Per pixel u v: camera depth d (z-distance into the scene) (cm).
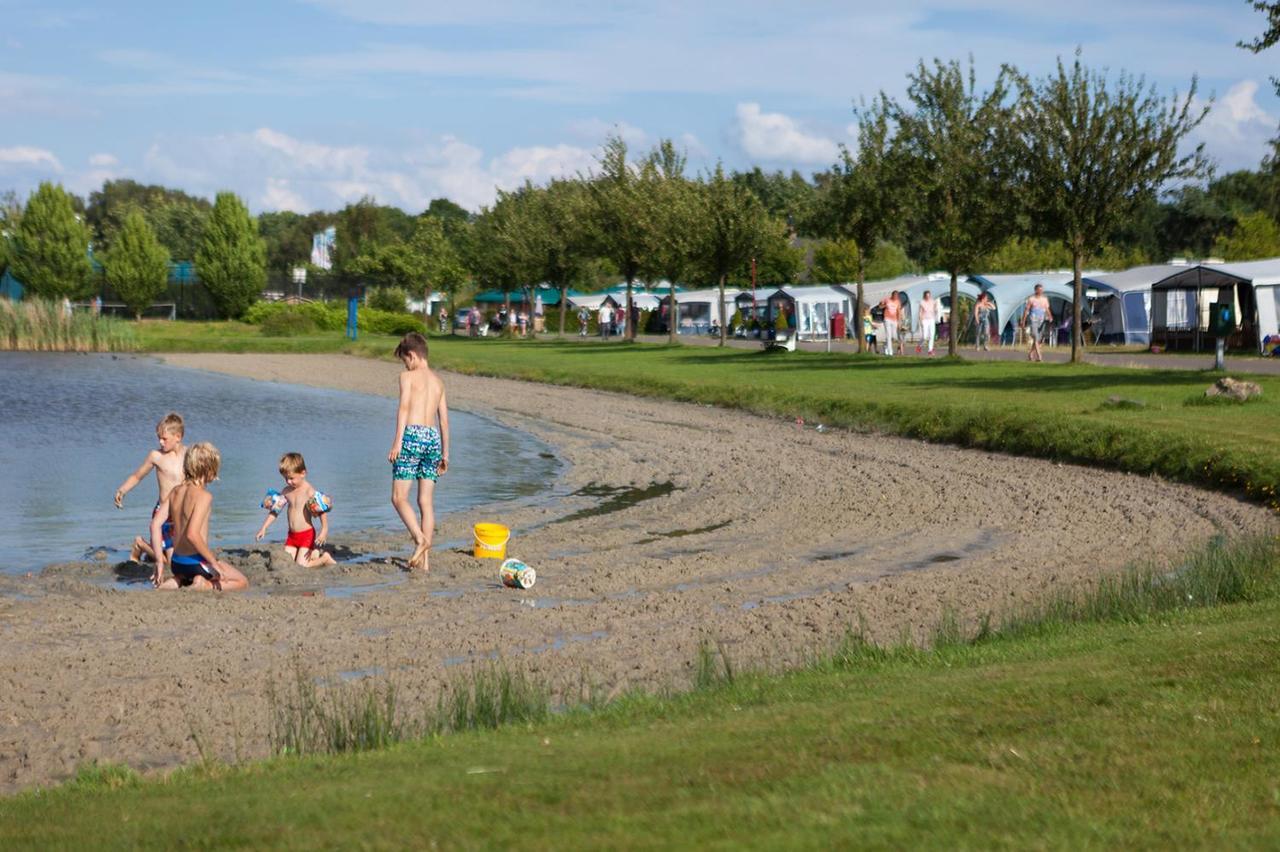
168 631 1005
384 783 518
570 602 1122
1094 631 875
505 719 713
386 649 941
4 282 9338
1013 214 3678
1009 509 1600
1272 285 4497
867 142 4400
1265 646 739
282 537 1488
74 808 534
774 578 1211
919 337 5322
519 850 403
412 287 10069
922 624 999
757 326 6875
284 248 13550
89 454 2256
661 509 1686
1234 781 485
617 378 3756
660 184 6259
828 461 2130
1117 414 2230
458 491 1875
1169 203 10388
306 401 3441
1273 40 2377
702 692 746
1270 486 1595
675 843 404
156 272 9000
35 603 1112
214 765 618
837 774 491
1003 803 452
